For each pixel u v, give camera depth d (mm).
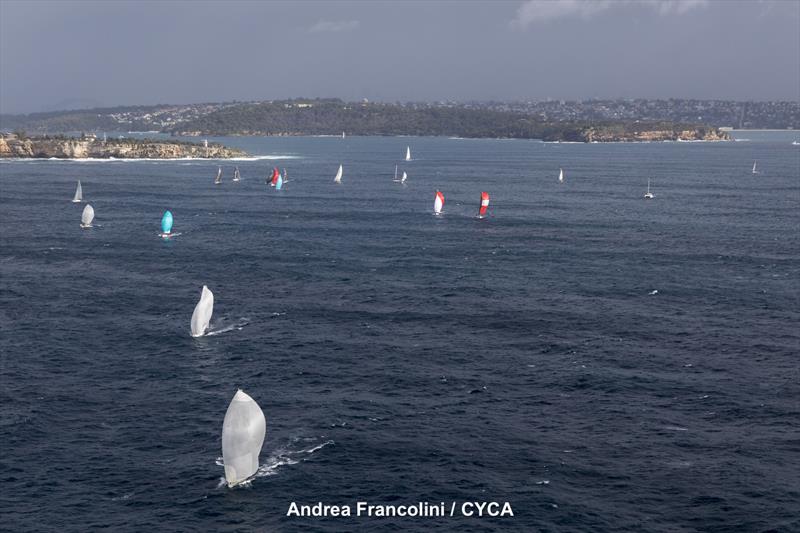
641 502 120875
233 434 124938
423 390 163375
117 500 121812
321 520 117000
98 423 147625
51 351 185875
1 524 114750
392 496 123375
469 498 122500
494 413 152125
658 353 185125
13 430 143750
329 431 144500
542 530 114062
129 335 198500
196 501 121750
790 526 114250
